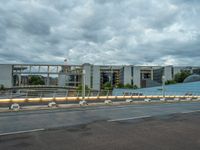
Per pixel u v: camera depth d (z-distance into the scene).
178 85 57.94
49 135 8.47
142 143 7.20
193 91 52.84
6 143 7.26
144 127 10.20
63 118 13.36
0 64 113.19
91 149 6.52
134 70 129.75
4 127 10.23
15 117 13.90
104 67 142.88
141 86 120.62
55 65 123.25
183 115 14.95
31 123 11.43
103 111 17.59
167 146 6.82
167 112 16.88
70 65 124.50
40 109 19.47
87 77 122.31
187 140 7.60
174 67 131.25
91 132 9.04
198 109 19.56
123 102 28.23
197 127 10.23
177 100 35.41
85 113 16.11
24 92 29.31
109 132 9.03
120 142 7.33
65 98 27.50
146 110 18.48
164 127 10.20
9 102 23.28
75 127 10.22
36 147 6.75
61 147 6.75
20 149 6.55
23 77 143.38
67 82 126.75
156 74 135.38
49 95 29.62
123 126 10.46
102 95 35.97
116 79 144.62
